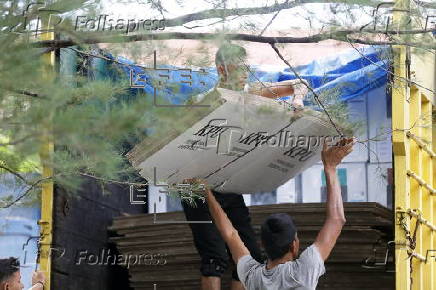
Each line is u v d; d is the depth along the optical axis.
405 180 6.22
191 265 7.52
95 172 5.61
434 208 7.30
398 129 6.17
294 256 5.27
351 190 8.32
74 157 5.16
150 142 5.65
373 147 8.27
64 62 6.23
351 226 7.24
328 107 5.81
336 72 7.64
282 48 5.62
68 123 3.83
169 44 5.56
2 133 4.45
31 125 4.03
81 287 6.97
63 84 4.64
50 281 6.42
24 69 4.29
